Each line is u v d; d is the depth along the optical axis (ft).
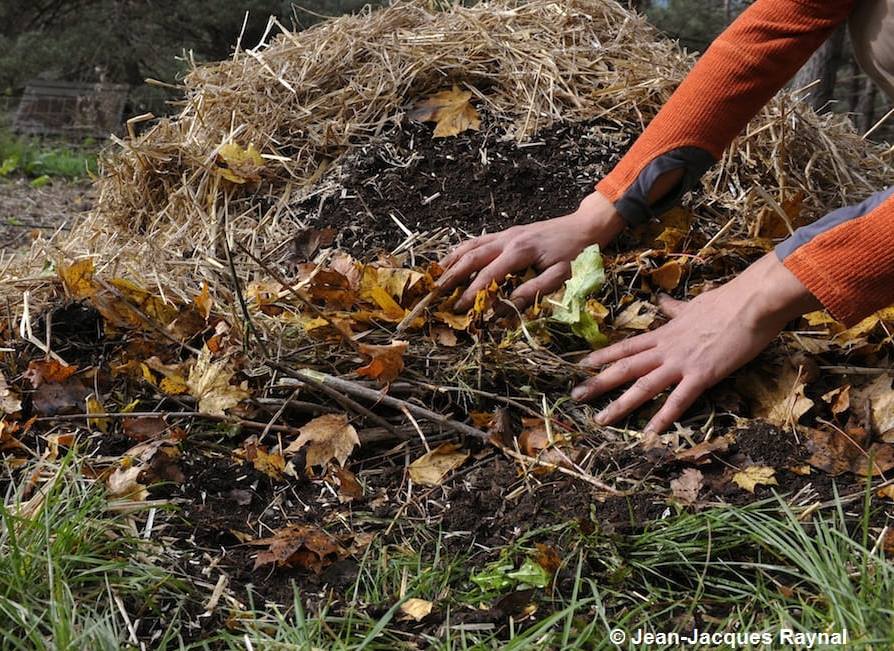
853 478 4.95
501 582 4.24
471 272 5.93
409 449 5.20
